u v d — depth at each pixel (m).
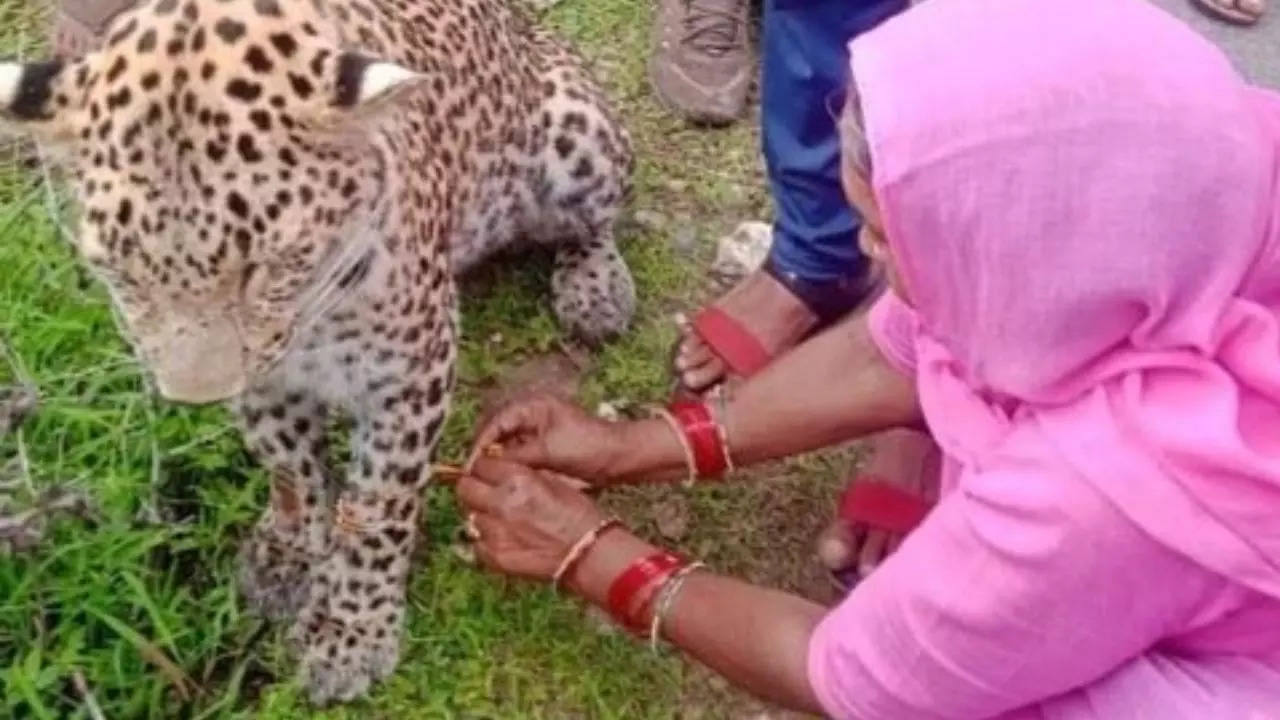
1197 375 1.41
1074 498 1.41
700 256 2.34
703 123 2.46
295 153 1.43
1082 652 1.48
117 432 1.99
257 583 1.96
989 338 1.44
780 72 2.01
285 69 1.43
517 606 2.00
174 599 1.92
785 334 2.16
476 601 2.00
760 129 2.38
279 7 1.44
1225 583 1.44
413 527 1.89
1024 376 1.44
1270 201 1.42
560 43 2.20
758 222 2.38
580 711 1.96
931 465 2.02
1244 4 2.65
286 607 1.96
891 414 1.92
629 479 1.97
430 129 1.78
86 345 2.07
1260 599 1.46
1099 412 1.42
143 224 1.42
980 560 1.47
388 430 1.79
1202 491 1.38
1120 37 1.38
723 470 1.95
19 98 1.44
